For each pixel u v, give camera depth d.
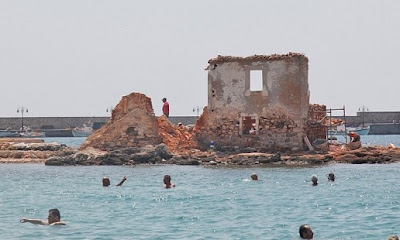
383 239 66.12
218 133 176.25
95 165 162.50
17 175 137.25
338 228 72.00
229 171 140.00
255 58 173.50
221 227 73.06
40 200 96.69
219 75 176.38
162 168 151.12
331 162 161.50
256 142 173.38
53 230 71.62
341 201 92.44
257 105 173.62
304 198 96.00
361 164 157.25
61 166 161.00
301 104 171.75
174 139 179.62
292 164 156.38
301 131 171.12
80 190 108.44
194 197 97.69
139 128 175.38
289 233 69.56
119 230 71.50
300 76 171.50
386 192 102.38
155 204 90.75
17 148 185.88
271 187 109.94
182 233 69.75
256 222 76.12
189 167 153.50
